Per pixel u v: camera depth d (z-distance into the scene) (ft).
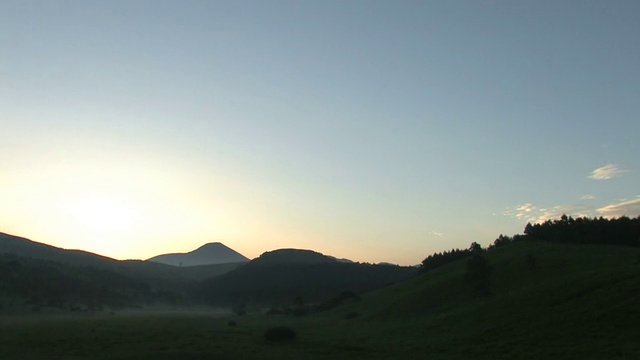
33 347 156.35
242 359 133.69
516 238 358.02
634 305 147.33
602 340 131.64
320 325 253.85
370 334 197.77
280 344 170.09
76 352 146.41
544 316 159.53
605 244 287.89
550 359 123.03
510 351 135.85
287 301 561.02
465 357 135.85
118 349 151.94
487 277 232.53
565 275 211.20
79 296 413.80
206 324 261.44
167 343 164.96
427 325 193.47
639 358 112.98
